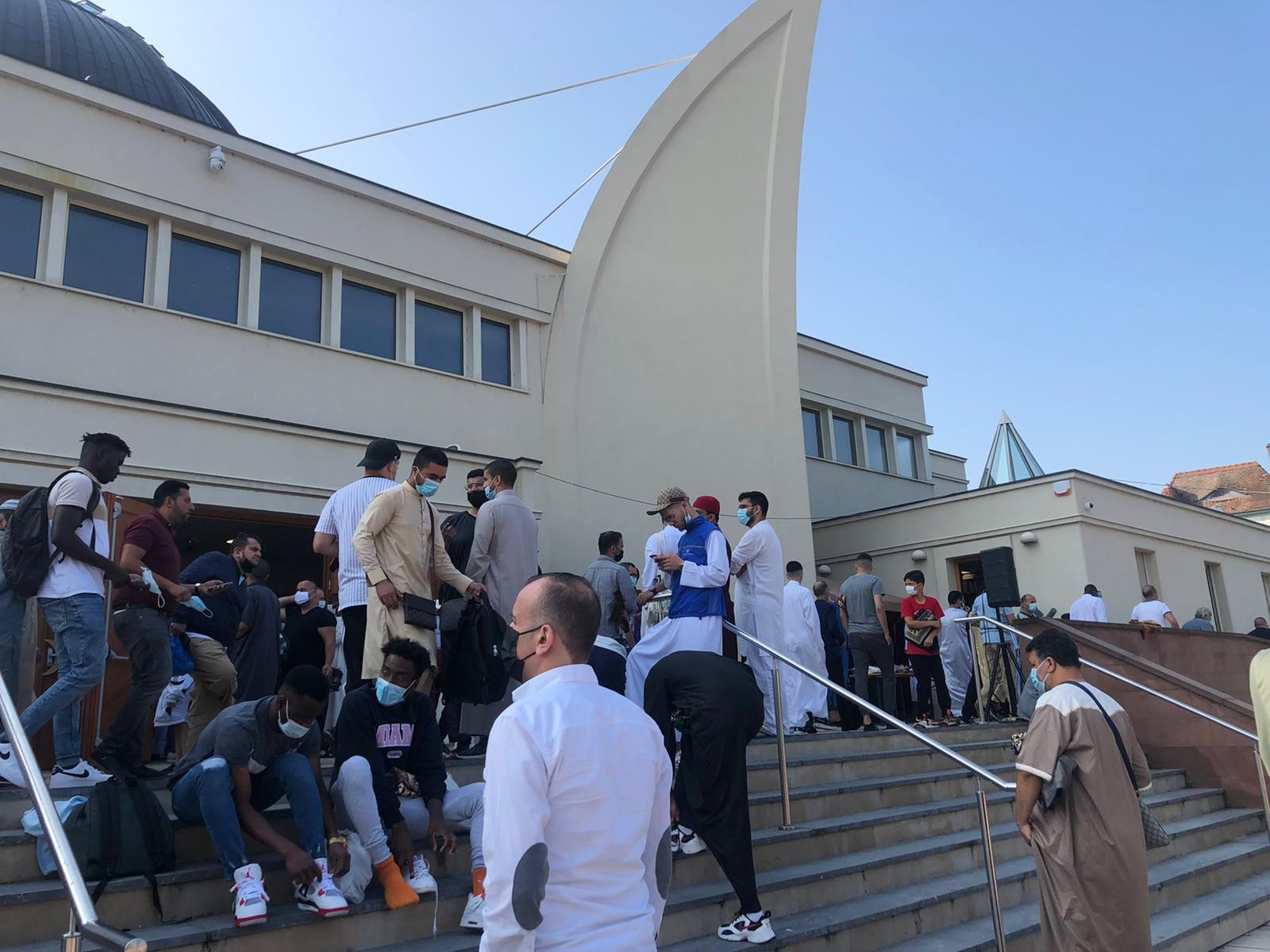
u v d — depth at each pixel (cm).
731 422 1569
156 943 343
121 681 736
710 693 448
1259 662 377
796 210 1673
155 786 460
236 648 655
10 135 1009
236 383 1127
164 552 512
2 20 1566
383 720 452
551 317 1470
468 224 1393
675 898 470
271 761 414
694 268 1595
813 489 1936
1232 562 2011
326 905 384
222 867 394
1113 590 1617
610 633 723
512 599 601
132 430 979
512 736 228
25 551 457
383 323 1315
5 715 328
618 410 1476
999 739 941
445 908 424
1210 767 923
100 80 1602
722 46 1619
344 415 1214
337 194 1272
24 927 356
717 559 605
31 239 1034
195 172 1143
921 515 1764
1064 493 1598
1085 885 415
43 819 285
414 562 532
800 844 563
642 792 242
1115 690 991
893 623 1502
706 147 1622
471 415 1341
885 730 845
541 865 216
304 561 1705
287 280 1235
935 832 661
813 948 461
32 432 911
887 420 2144
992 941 505
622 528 1434
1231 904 668
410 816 447
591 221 1520
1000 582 1084
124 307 1057
